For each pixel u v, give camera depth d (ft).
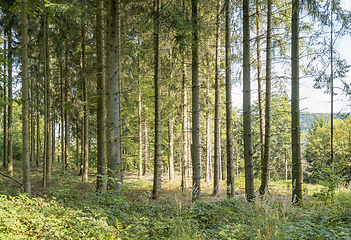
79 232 14.02
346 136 63.05
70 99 61.93
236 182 57.88
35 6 28.27
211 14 37.50
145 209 22.27
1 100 25.12
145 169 70.33
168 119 58.49
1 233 11.86
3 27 45.78
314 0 23.95
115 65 27.78
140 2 33.09
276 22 37.32
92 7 23.99
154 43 37.83
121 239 14.30
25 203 17.35
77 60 49.47
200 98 42.52
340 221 15.34
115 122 27.53
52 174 52.80
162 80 45.62
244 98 26.81
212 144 92.12
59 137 104.12
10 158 50.39
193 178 32.60
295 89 25.62
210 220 19.97
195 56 33.32
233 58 35.47
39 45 44.91
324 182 23.53
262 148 44.62
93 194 21.61
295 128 25.29
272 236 13.75
